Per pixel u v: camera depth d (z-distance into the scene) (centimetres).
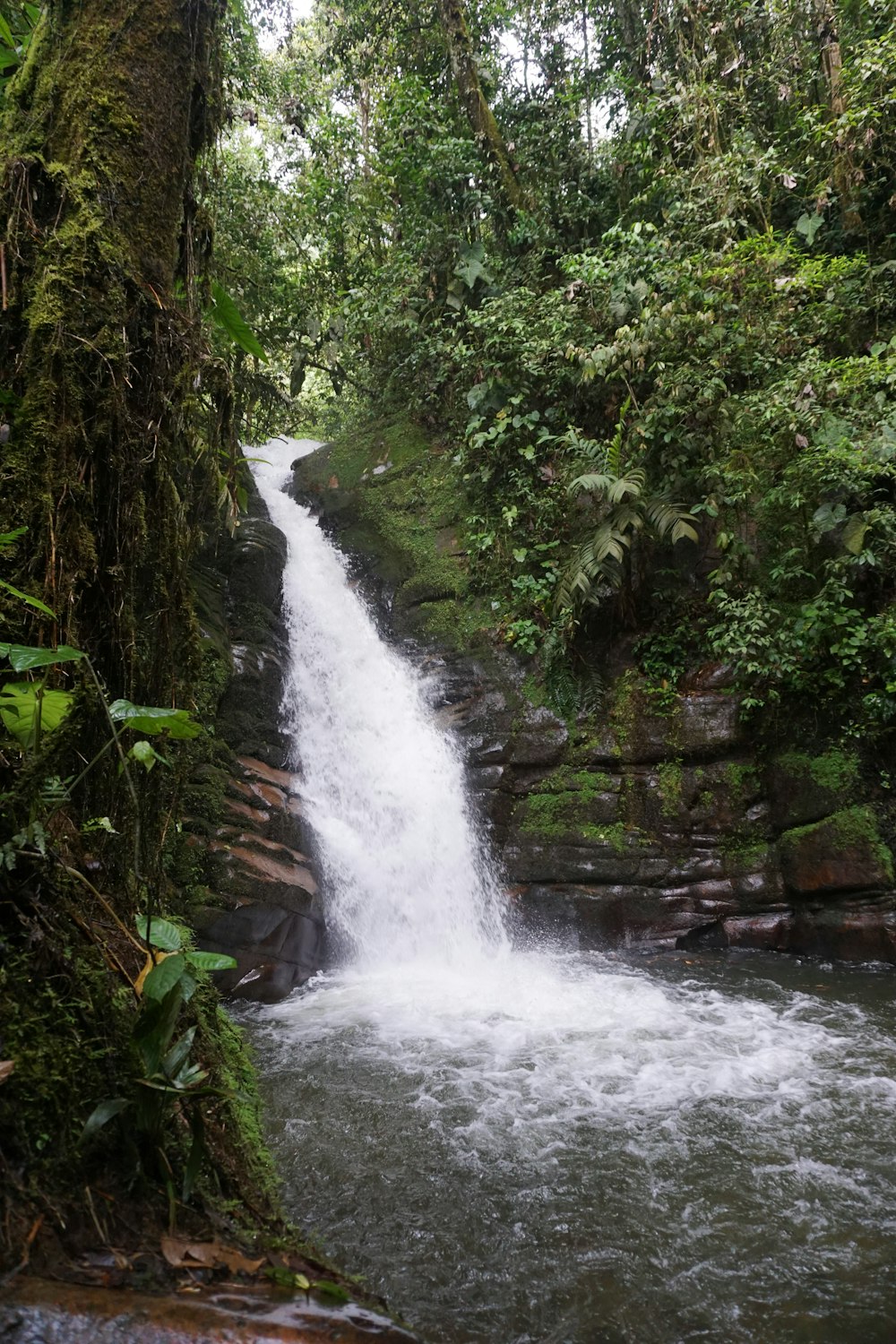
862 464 662
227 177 1117
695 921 691
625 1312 241
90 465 236
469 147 1052
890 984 577
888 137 844
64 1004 174
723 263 812
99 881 221
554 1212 296
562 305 886
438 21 1162
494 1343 227
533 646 802
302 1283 152
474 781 784
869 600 713
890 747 671
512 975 619
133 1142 164
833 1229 283
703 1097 392
